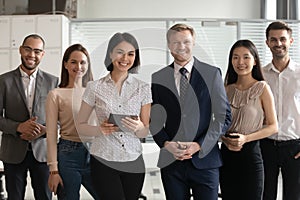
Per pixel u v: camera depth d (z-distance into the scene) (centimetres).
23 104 323
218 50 547
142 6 716
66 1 622
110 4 714
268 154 324
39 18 538
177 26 241
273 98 295
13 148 321
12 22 539
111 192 230
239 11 713
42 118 325
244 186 280
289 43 326
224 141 279
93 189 270
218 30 555
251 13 712
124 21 558
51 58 533
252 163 277
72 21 564
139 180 236
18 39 538
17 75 327
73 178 273
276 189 328
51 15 539
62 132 277
